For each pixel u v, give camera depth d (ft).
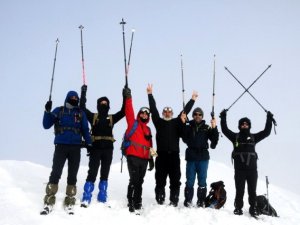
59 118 23.07
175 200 25.04
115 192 30.32
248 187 24.99
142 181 24.18
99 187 24.79
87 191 23.61
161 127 25.72
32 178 31.01
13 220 20.21
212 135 25.93
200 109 26.81
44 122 22.54
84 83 25.63
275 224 23.76
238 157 25.08
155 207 24.25
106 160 24.68
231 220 22.79
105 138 24.50
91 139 23.56
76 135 22.99
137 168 23.84
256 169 25.00
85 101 25.20
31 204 23.16
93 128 24.70
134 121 24.43
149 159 24.41
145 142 24.23
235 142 25.40
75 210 22.34
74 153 22.81
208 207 25.70
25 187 27.48
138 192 23.89
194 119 26.86
